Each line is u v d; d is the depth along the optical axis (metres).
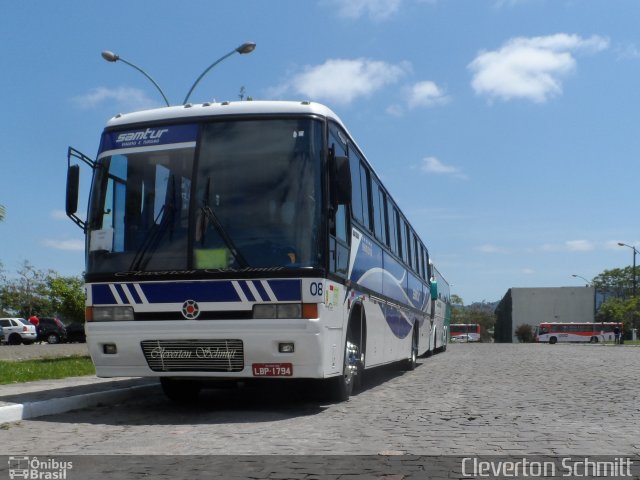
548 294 75.56
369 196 12.55
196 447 6.93
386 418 8.91
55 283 35.25
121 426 8.38
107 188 9.47
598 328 80.50
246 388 13.22
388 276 14.35
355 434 7.64
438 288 28.61
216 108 9.41
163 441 7.29
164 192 9.20
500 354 32.25
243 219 8.92
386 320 14.06
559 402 10.80
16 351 31.81
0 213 18.39
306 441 7.21
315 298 8.68
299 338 8.61
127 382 12.77
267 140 9.16
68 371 14.99
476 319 180.38
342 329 9.87
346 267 10.12
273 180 9.01
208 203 9.02
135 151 9.45
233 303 8.72
